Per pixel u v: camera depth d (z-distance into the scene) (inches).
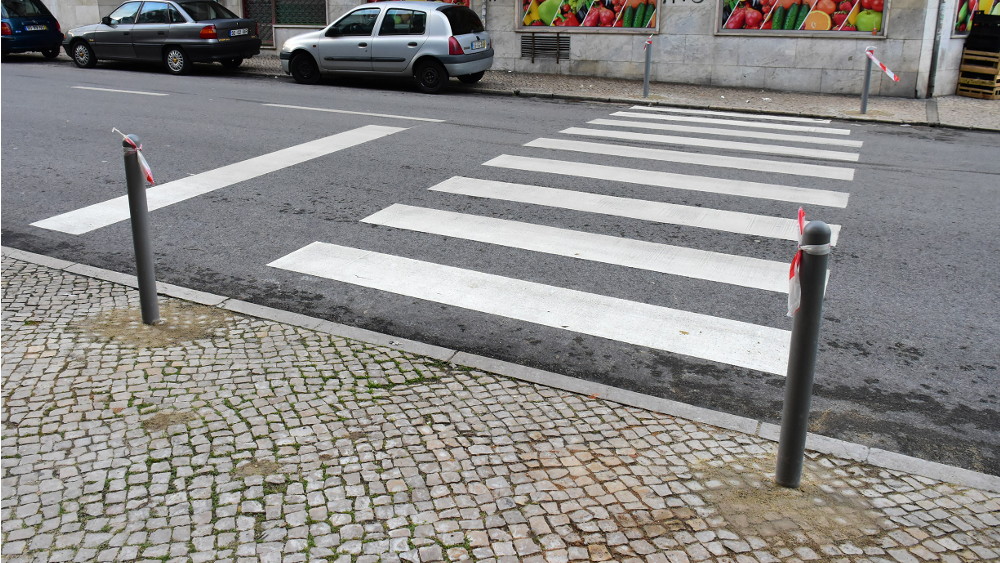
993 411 184.9
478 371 195.0
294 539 134.0
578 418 175.0
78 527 135.9
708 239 290.2
